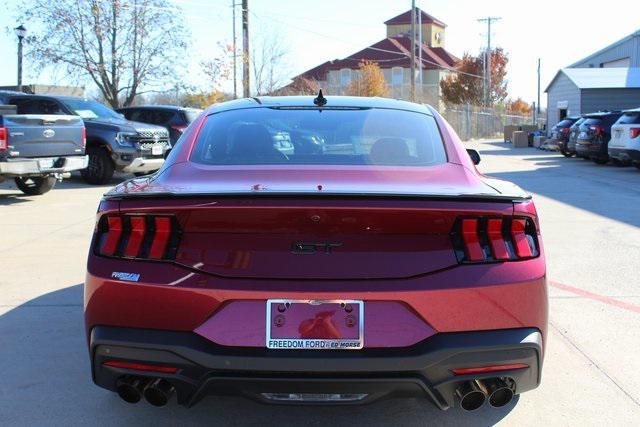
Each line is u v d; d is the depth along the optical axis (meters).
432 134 3.74
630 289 5.70
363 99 4.30
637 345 4.38
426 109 4.17
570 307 5.18
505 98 66.62
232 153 3.52
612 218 9.49
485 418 3.40
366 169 3.27
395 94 50.88
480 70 61.16
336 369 2.62
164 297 2.71
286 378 2.64
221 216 2.71
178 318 2.70
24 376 3.90
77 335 4.58
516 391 2.84
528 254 2.83
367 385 2.65
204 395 2.74
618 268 6.46
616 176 16.12
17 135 9.98
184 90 31.34
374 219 2.69
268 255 2.72
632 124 16.47
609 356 4.19
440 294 2.67
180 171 3.33
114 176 16.08
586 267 6.50
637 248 7.38
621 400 3.58
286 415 3.44
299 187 2.89
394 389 2.68
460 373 2.69
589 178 15.66
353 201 2.69
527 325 2.77
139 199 2.80
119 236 2.86
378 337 2.66
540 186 13.83
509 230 2.83
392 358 2.62
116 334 2.76
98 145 13.67
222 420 3.38
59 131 10.76
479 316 2.71
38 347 4.35
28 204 10.84
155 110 17.05
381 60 69.19
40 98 13.77
